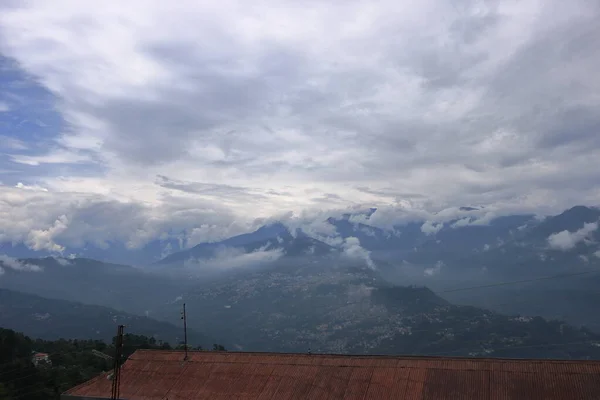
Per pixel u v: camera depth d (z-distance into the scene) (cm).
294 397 4394
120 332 4466
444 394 4069
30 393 7206
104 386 5012
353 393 4297
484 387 4050
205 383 4819
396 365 4538
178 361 5259
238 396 4541
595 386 3816
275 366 4872
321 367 4731
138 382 5009
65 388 7469
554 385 3909
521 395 3888
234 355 5200
